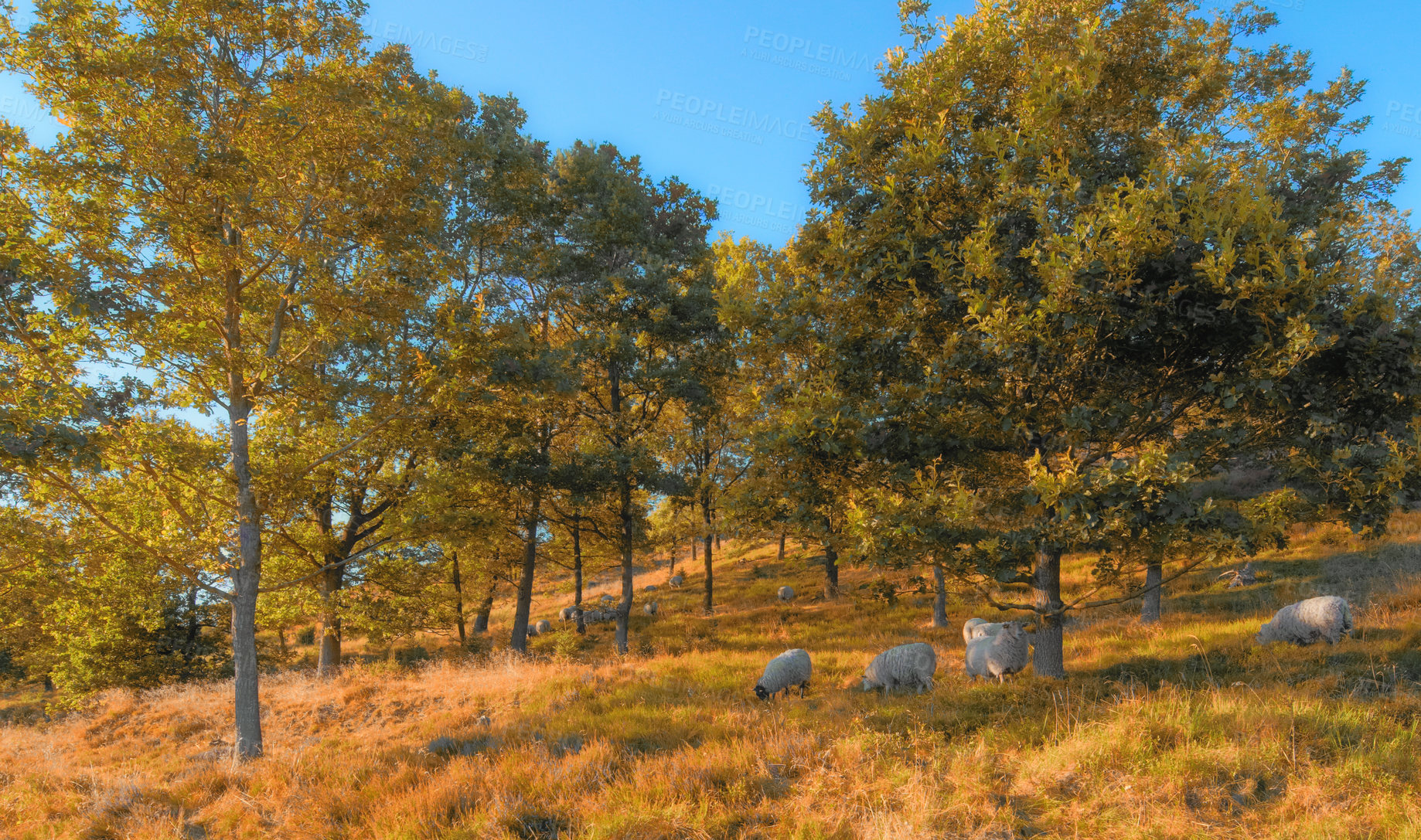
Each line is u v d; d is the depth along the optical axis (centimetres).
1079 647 1304
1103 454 934
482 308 1456
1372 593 1262
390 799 762
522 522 2194
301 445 1403
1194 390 898
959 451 988
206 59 1026
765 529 1141
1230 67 1460
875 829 564
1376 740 580
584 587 4244
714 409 2125
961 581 932
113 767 1198
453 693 1433
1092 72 866
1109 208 751
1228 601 1520
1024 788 618
